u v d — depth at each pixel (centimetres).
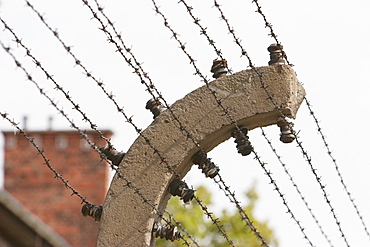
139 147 1320
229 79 1323
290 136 1331
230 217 3762
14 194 3212
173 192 1329
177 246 3425
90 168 3203
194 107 1322
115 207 1307
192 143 1316
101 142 3189
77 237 3141
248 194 3950
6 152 3231
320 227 1625
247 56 1312
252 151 1341
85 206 1312
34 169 3225
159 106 1335
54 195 3192
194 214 3625
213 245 3669
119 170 1314
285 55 1332
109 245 1299
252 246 3775
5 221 2233
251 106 1316
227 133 1343
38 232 2264
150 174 1314
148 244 1301
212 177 1335
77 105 1226
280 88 1318
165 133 1320
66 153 3222
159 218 1338
